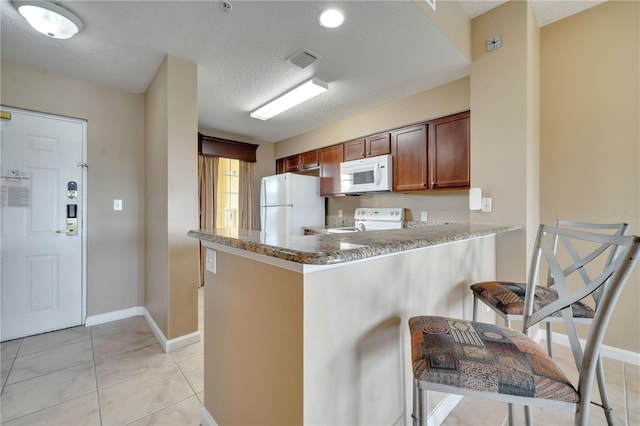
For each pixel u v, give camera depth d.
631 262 0.74
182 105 2.24
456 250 1.63
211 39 1.99
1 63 2.28
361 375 1.04
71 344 2.28
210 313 1.42
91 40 2.00
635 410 1.55
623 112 2.02
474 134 2.30
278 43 2.04
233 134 4.46
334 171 3.92
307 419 0.87
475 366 0.82
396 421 1.20
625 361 2.01
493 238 2.09
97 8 1.66
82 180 2.64
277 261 0.95
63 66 2.37
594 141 2.13
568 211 2.23
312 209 4.32
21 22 1.80
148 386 1.76
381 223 3.65
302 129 4.19
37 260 2.46
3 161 2.31
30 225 2.43
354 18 1.79
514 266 2.08
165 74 2.22
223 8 1.68
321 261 0.77
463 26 2.21
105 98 2.74
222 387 1.32
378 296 1.11
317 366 0.90
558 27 2.28
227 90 2.81
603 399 1.40
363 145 3.53
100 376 1.86
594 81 2.12
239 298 1.18
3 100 2.29
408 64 2.35
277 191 4.25
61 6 1.65
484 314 1.95
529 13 2.09
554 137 2.29
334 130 3.85
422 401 0.85
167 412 1.55
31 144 2.42
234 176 4.56
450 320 1.11
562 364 1.99
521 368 0.81
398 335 1.21
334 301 0.95
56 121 2.52
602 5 2.09
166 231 2.21
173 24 1.82
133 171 2.88
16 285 2.37
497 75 2.18
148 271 2.76
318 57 2.24
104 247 2.74
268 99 3.04
